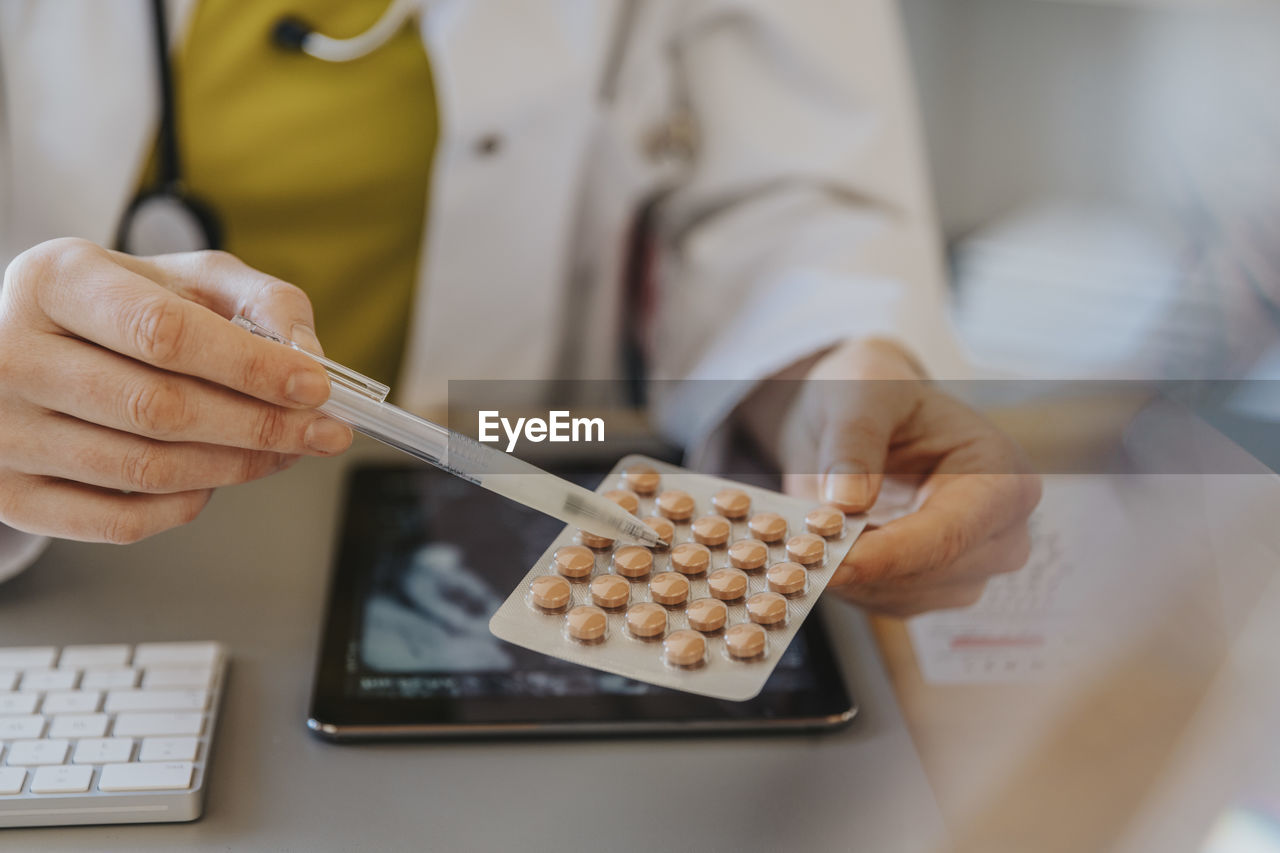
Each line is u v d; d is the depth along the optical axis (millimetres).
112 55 757
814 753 467
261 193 827
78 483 489
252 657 506
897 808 444
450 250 866
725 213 876
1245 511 594
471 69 803
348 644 504
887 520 508
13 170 764
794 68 858
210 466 482
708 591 471
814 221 829
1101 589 536
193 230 754
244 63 794
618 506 480
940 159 1307
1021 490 533
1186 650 507
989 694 489
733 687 435
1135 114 1279
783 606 459
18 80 750
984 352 1159
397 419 471
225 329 445
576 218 906
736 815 444
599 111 856
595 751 468
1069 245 1263
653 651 448
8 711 464
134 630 515
